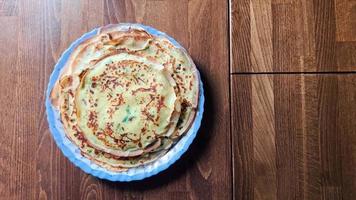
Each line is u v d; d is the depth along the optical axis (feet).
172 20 2.00
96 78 1.78
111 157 1.76
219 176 1.87
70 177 1.87
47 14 2.00
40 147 1.88
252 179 1.87
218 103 1.93
